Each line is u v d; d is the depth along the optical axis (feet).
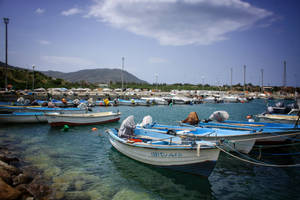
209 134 37.93
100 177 28.04
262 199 23.61
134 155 33.81
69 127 61.31
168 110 124.47
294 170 31.89
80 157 35.70
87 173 29.12
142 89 354.54
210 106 163.94
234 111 123.44
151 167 31.73
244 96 274.77
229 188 26.09
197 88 399.03
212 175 29.78
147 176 28.86
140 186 25.96
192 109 134.21
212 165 26.66
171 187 25.95
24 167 30.04
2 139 46.39
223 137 37.27
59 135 51.57
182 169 28.94
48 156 35.55
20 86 254.68
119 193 23.95
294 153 39.93
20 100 87.97
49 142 44.91
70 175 28.09
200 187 26.16
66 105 105.50
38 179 26.30
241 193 24.88
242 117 93.91
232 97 220.64
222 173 30.53
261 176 29.66
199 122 50.96
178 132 40.16
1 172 23.62
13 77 280.10
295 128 40.40
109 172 29.78
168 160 29.43
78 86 355.56
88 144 43.91
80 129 59.16
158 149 29.37
